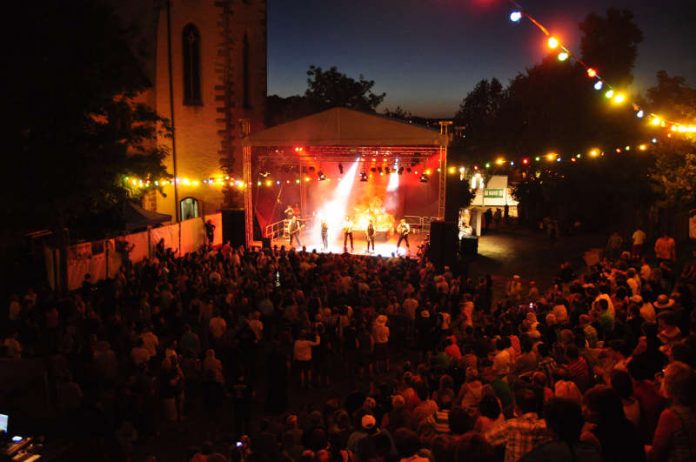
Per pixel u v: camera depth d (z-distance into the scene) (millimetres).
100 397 12102
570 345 8789
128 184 22547
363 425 7531
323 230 31016
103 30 20297
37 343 16281
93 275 23312
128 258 24719
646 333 8117
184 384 13945
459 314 17703
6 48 18906
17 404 11219
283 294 17984
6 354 13484
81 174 19422
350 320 15656
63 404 11398
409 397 9109
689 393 4824
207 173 35062
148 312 17078
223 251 25016
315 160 35688
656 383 7109
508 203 54625
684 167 26516
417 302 17953
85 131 20875
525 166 45750
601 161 38062
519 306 16797
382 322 15766
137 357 13430
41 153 18984
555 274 28281
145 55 26266
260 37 36250
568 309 15281
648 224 35688
